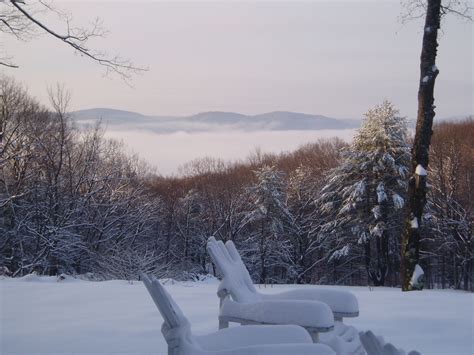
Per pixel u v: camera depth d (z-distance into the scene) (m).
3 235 28.95
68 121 34.88
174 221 48.53
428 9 11.73
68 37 11.06
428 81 11.72
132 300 7.97
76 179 34.16
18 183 29.73
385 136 33.94
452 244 34.59
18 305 7.71
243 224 44.12
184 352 3.19
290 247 41.84
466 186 35.84
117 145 40.47
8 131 31.11
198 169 61.09
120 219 35.81
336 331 4.73
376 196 34.44
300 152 62.12
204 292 8.87
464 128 48.09
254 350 3.00
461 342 5.56
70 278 14.62
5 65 11.34
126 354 5.05
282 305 4.05
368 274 37.06
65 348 5.27
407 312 6.92
